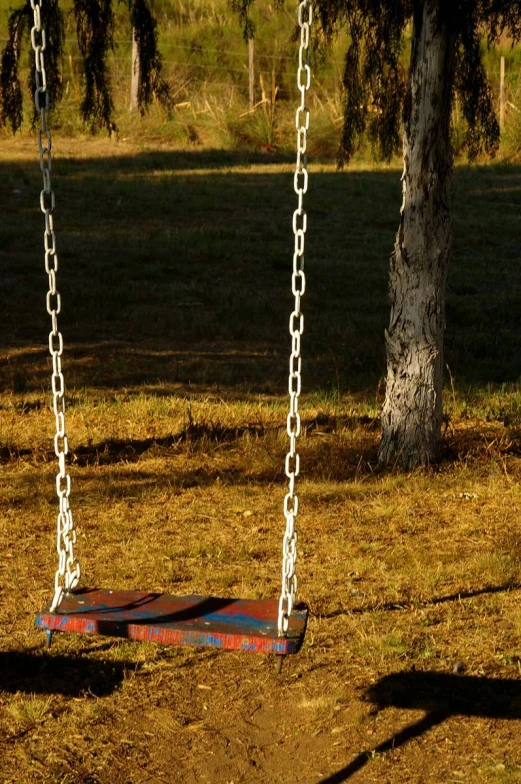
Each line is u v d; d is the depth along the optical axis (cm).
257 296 1380
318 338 1205
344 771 435
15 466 802
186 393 1002
